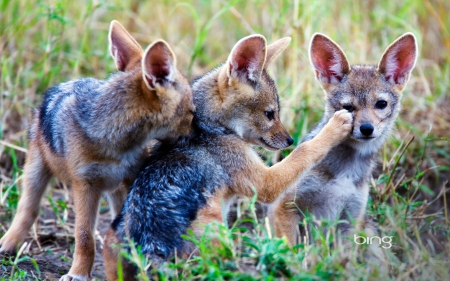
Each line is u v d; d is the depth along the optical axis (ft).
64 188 43.32
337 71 38.75
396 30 56.75
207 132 33.76
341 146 36.63
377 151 38.11
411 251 31.60
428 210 44.21
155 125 32.17
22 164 46.32
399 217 33.09
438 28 58.85
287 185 33.83
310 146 34.47
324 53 38.88
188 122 33.12
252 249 30.63
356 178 37.06
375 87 37.68
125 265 28.43
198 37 52.54
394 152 45.19
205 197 31.63
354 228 34.88
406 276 28.04
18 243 36.01
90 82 34.91
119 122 31.71
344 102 37.83
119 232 29.73
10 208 40.42
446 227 37.11
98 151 32.14
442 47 58.23
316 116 48.65
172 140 33.17
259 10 57.00
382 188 41.60
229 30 61.11
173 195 30.55
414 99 51.62
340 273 26.96
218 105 34.04
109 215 43.57
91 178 32.78
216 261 27.73
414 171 45.37
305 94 48.88
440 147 48.52
